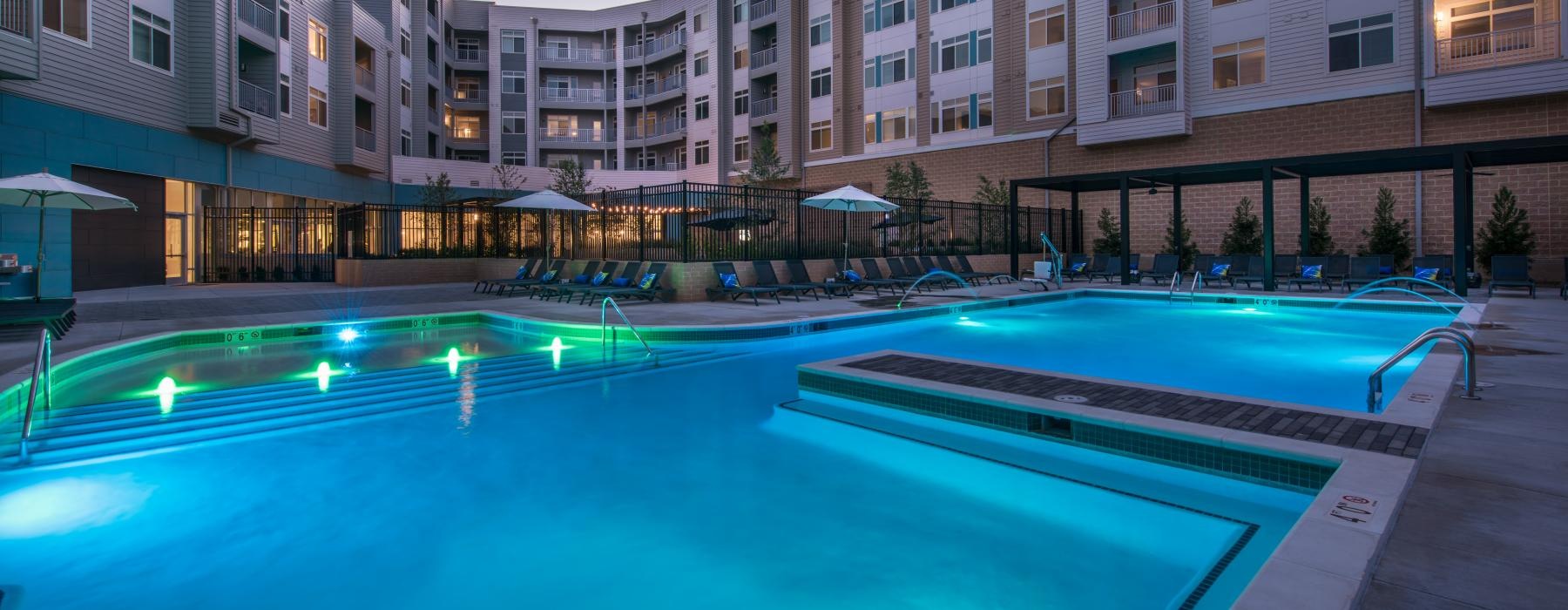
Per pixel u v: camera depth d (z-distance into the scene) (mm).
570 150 44438
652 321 10844
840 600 3018
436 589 3143
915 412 5816
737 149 37062
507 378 7742
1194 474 4309
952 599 3014
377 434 5590
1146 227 22938
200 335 9742
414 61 36156
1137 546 3523
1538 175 16703
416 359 8844
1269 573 2324
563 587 3154
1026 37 25547
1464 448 3828
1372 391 4973
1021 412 5145
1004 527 3773
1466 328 9188
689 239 15047
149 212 18938
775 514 3992
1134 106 22969
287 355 9141
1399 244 18031
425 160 33281
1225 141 21172
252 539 3658
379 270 19516
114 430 5590
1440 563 2441
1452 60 17719
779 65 33625
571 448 5270
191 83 19688
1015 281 20297
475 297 15781
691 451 5211
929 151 28500
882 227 18812
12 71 13766
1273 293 15648
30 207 15281
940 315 13344
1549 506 2963
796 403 6645
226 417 6031
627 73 44312
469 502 4195
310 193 26062
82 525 3801
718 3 37188
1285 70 20094
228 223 21625
